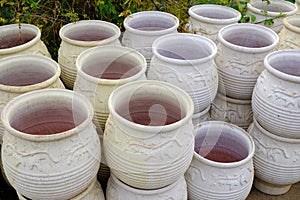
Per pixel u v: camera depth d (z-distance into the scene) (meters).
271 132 1.10
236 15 1.29
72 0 1.35
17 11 1.23
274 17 1.37
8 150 0.75
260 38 1.20
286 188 1.22
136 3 1.36
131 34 1.14
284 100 1.00
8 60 0.94
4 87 0.86
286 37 1.21
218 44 1.19
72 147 0.75
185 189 0.94
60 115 0.85
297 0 1.48
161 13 1.23
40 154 0.73
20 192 0.81
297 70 1.10
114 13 1.36
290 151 1.10
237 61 1.13
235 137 1.10
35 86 0.87
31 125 0.84
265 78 1.05
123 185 0.88
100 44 1.03
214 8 1.34
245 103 1.22
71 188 0.78
